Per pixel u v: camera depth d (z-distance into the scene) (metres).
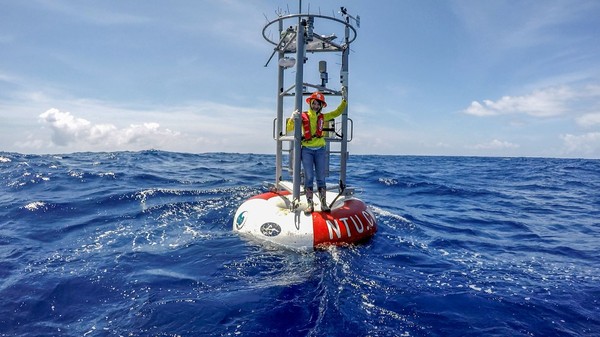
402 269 4.91
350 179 16.34
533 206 10.86
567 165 32.97
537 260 5.57
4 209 7.97
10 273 4.60
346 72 6.38
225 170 17.75
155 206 8.40
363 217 6.29
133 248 5.65
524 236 7.20
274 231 5.74
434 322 3.46
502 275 4.82
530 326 3.44
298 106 5.76
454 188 14.00
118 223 7.14
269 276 4.52
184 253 5.38
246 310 3.62
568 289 4.36
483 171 24.14
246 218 6.34
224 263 4.95
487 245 6.45
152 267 4.84
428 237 6.79
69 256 5.27
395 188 13.87
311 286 4.21
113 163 19.02
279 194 6.86
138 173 14.39
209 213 7.93
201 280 4.39
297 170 5.89
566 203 11.52
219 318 3.46
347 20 6.22
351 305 3.75
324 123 6.57
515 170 25.47
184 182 12.71
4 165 15.52
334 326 3.33
